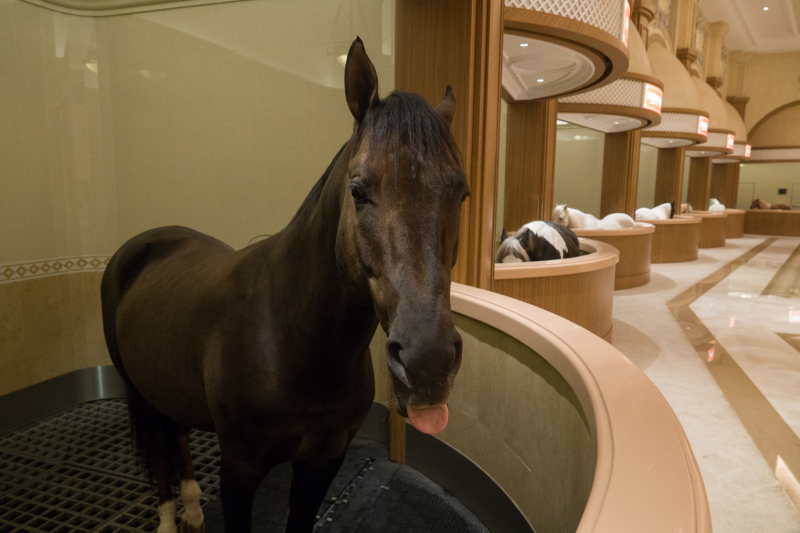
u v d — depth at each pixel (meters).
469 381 2.10
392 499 2.22
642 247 6.98
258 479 1.26
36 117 2.99
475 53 2.30
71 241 3.21
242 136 3.08
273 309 1.16
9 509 2.11
